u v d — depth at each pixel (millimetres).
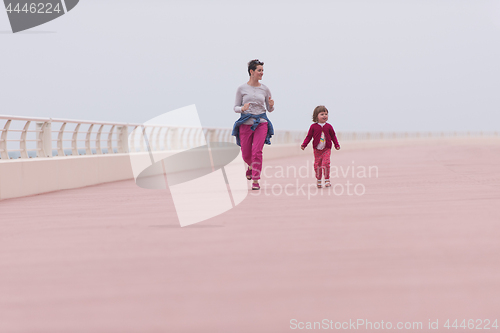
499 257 4160
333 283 3488
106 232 5727
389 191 9383
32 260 4414
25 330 2793
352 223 5879
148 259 4328
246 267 3961
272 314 2924
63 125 12781
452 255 4238
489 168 14977
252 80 10289
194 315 2939
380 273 3717
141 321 2869
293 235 5230
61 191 11812
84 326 2824
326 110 10438
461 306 3010
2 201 9867
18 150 11438
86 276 3834
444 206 7203
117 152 15836
